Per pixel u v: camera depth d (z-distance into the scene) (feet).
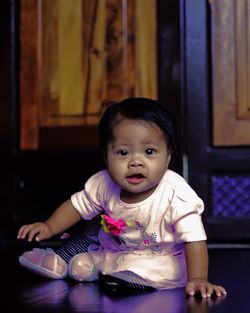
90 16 8.38
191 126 8.08
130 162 4.39
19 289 4.59
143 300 4.06
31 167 8.51
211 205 8.08
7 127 8.55
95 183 4.97
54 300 4.13
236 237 8.04
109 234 4.84
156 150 4.42
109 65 8.32
